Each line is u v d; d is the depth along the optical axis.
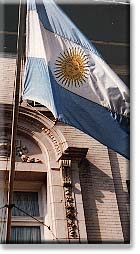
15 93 8.53
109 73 9.27
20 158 11.56
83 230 10.50
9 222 8.91
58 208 10.71
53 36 9.17
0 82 12.70
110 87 9.20
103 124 9.12
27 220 10.97
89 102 9.10
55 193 10.94
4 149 11.47
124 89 9.26
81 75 9.15
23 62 11.89
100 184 11.56
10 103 12.14
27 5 9.26
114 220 11.01
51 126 12.02
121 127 9.22
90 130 9.02
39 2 9.29
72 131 12.25
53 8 9.33
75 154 11.45
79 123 8.96
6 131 11.73
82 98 9.07
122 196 11.64
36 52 9.03
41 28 9.14
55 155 11.62
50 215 10.74
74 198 10.96
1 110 11.93
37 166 11.50
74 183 11.20
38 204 11.39
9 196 8.81
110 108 9.16
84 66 9.20
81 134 12.28
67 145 11.44
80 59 9.21
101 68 9.26
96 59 9.30
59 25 9.27
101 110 9.14
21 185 11.54
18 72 8.55
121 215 11.26
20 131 11.93
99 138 9.07
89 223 10.83
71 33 9.30
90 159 11.95
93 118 9.07
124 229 10.98
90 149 12.12
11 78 12.88
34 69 8.97
